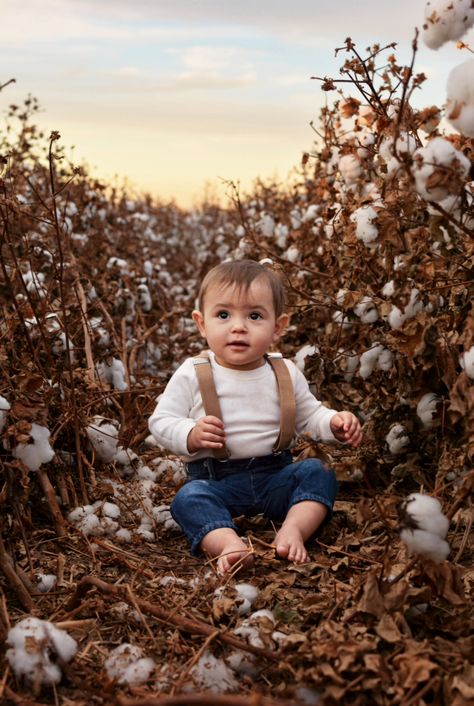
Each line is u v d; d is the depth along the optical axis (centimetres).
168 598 238
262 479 298
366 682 185
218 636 207
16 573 236
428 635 211
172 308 646
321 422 308
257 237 578
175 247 1287
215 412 299
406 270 282
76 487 319
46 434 246
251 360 301
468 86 212
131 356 463
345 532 291
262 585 252
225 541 268
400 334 268
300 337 464
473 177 217
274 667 202
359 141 347
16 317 302
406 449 312
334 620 217
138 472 352
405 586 211
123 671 199
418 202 277
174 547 289
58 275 324
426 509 207
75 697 195
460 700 180
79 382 344
